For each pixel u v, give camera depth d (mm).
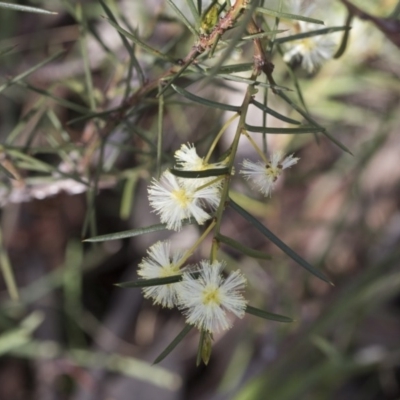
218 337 519
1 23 488
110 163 327
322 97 508
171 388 489
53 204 509
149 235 519
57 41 492
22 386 505
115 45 468
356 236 533
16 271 513
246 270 480
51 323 505
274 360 462
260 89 332
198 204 243
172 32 390
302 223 519
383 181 547
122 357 500
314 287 519
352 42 409
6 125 500
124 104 281
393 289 476
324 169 545
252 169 240
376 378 517
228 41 245
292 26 278
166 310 528
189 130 456
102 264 535
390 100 546
